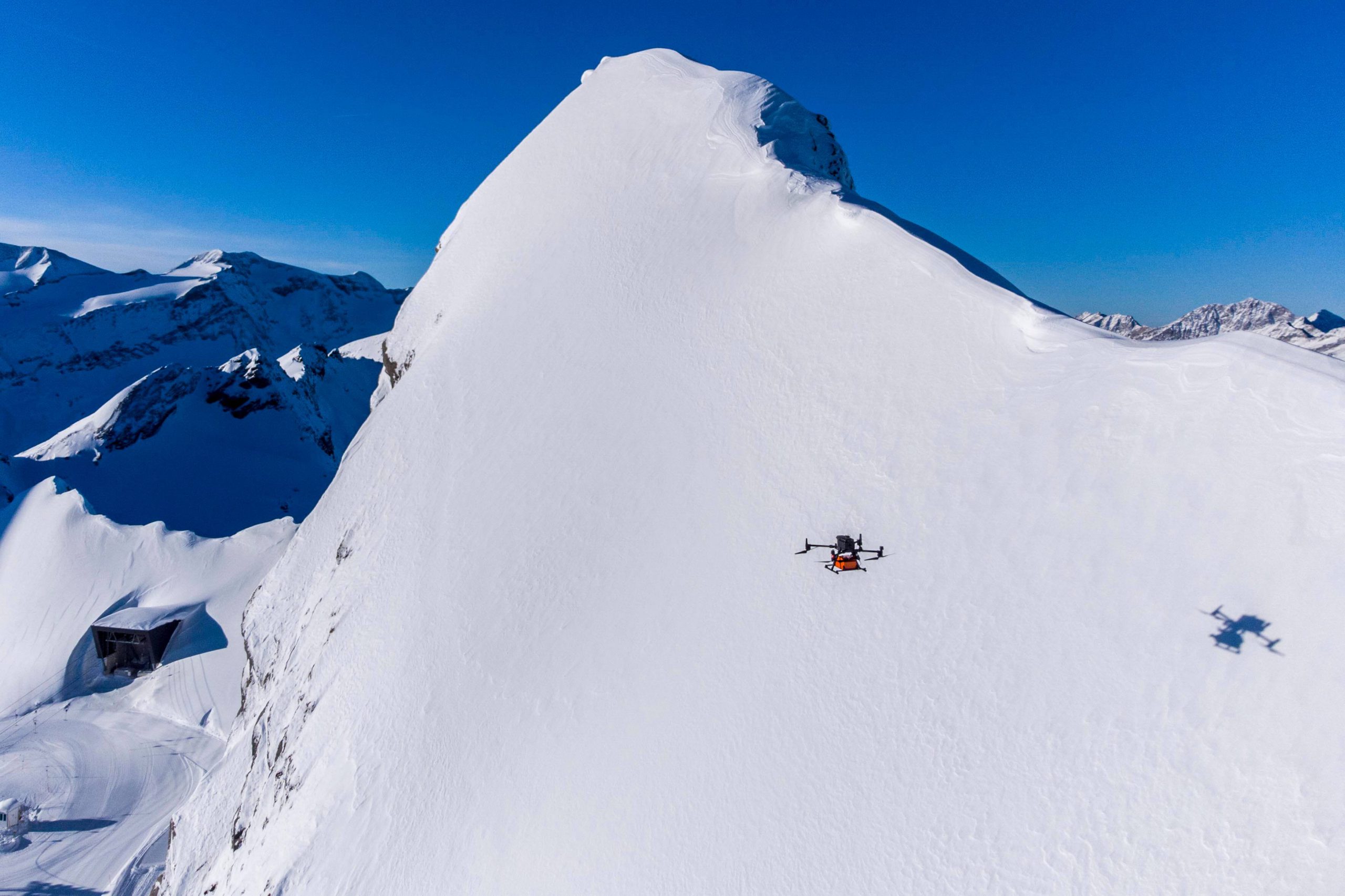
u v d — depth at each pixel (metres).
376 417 43.38
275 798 26.48
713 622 17.94
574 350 31.23
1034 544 14.37
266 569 79.38
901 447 17.94
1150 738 11.27
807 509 18.48
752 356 23.80
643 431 24.86
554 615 21.56
